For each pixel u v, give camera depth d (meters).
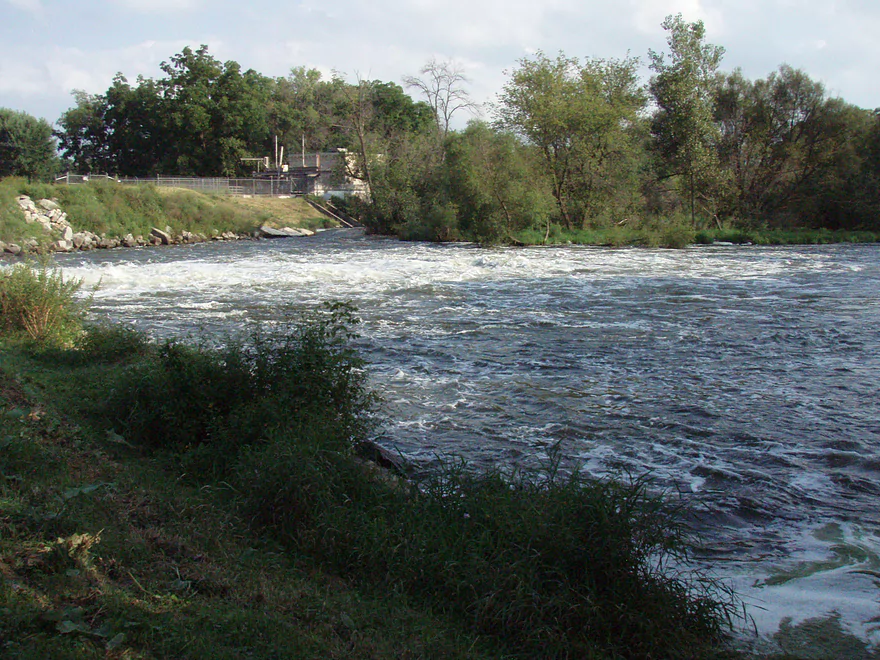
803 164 58.22
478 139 49.00
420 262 33.53
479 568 5.05
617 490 5.51
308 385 7.75
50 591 4.18
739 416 10.35
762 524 6.96
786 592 5.65
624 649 4.71
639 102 53.91
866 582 5.83
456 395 11.33
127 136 85.12
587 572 5.00
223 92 82.50
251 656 3.99
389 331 16.56
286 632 4.30
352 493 6.31
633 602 4.89
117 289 23.67
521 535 5.18
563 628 4.72
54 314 12.61
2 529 4.75
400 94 92.62
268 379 8.11
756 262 34.69
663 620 4.82
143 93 84.69
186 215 54.56
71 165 94.69
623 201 53.34
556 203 51.50
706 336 16.23
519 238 47.16
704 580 5.47
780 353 14.52
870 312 19.64
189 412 7.98
